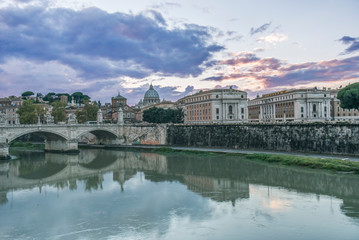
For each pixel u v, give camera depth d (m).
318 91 169.00
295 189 55.84
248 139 113.19
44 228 40.69
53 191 60.12
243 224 40.25
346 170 68.94
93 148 141.88
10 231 39.91
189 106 190.12
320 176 65.12
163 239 36.72
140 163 93.62
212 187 59.31
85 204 50.62
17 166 91.50
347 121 85.00
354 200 48.81
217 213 44.56
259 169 75.38
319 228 38.50
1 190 61.69
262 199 50.47
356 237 35.97
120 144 146.12
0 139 101.81
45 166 91.38
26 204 51.34
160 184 63.47
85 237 37.78
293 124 97.88
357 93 109.94
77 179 71.62
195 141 133.88
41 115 165.12
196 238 36.66
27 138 183.50
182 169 80.06
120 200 52.38
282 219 41.56
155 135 147.38
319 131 90.69
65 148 124.00
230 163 86.00
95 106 181.75
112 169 84.38
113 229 39.88
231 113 168.25
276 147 103.25
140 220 42.72
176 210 46.38
